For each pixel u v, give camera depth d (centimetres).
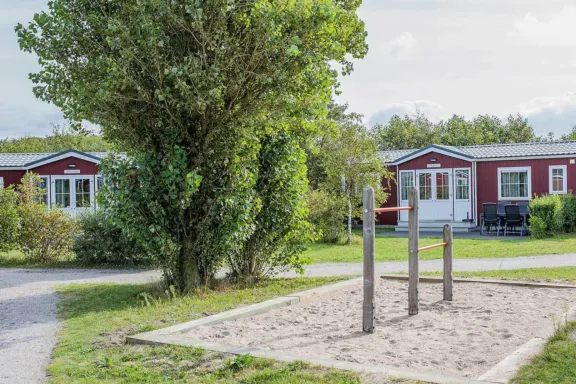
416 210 816
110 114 971
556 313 788
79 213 1722
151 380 523
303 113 1077
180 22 928
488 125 5572
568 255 1527
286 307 881
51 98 1000
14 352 658
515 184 2659
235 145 1056
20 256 1817
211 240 1059
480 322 750
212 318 763
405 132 5338
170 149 1003
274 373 511
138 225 1020
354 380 485
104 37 991
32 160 2783
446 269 918
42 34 996
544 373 492
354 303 911
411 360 572
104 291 1097
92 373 555
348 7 1170
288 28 987
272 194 1151
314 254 1748
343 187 2200
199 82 939
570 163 2530
